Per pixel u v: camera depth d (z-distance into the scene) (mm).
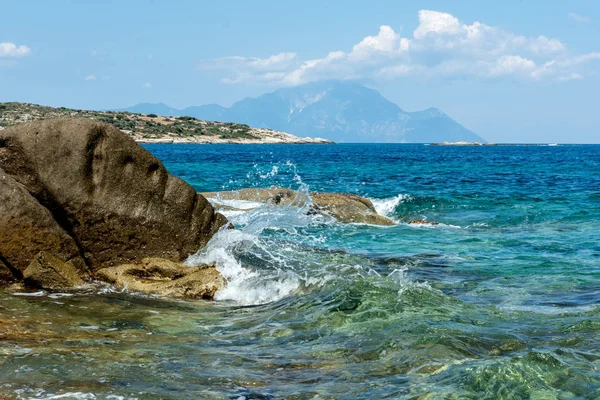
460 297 9734
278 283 10398
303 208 20625
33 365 6059
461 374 5773
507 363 5930
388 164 64375
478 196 28531
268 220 18688
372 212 21531
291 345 7094
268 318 8453
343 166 59000
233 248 11695
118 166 10617
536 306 9023
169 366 6242
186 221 11328
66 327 7672
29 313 8227
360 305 8555
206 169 48531
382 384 5668
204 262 11188
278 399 5359
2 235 9625
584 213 21859
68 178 10227
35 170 10070
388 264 12891
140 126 199625
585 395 5277
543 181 39094
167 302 9586
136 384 5652
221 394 5465
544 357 6094
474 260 13430
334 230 18172
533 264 12836
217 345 7133
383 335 7207
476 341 6902
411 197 25422
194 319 8523
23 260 9820
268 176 42125
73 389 5461
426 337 7000
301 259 12445
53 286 9859
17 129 10109
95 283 10359
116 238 10703
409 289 9258
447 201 25188
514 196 28328
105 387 5547
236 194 22531
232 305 9648
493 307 8773
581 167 58562
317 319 8164
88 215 10406
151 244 11008
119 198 10656
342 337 7305
